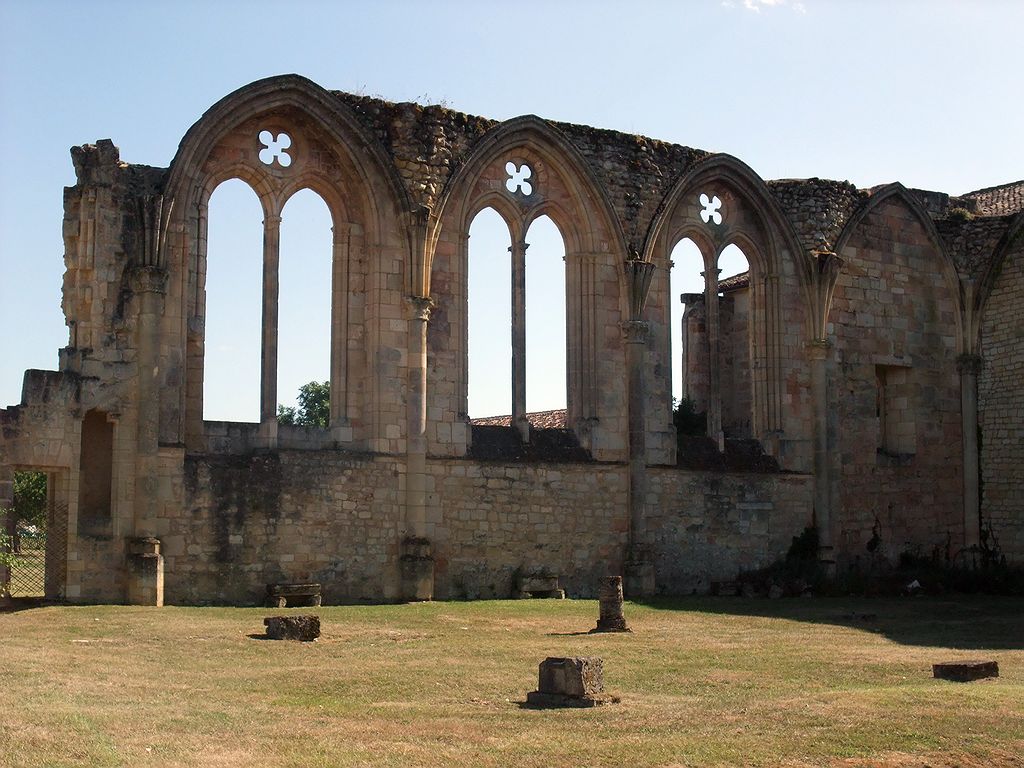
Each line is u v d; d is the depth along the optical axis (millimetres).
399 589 37625
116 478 33969
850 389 46812
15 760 15094
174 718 17797
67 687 19984
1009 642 29344
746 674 23281
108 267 34438
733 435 54969
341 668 23109
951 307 50000
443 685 21406
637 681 22375
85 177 34625
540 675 20094
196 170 35969
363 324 38438
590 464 41281
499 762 15789
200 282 36094
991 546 48750
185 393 35438
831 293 46062
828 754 16438
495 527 39469
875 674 23312
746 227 45656
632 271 42219
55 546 33656
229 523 35375
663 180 43594
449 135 39844
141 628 27703
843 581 44500
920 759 16328
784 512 45000
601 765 15742
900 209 49031
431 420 38812
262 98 36938
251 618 30328
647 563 41438
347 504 37188
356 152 38281
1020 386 48375
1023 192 52406
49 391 33219
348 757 15852
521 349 40938
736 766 15852
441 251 39500
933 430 48938
